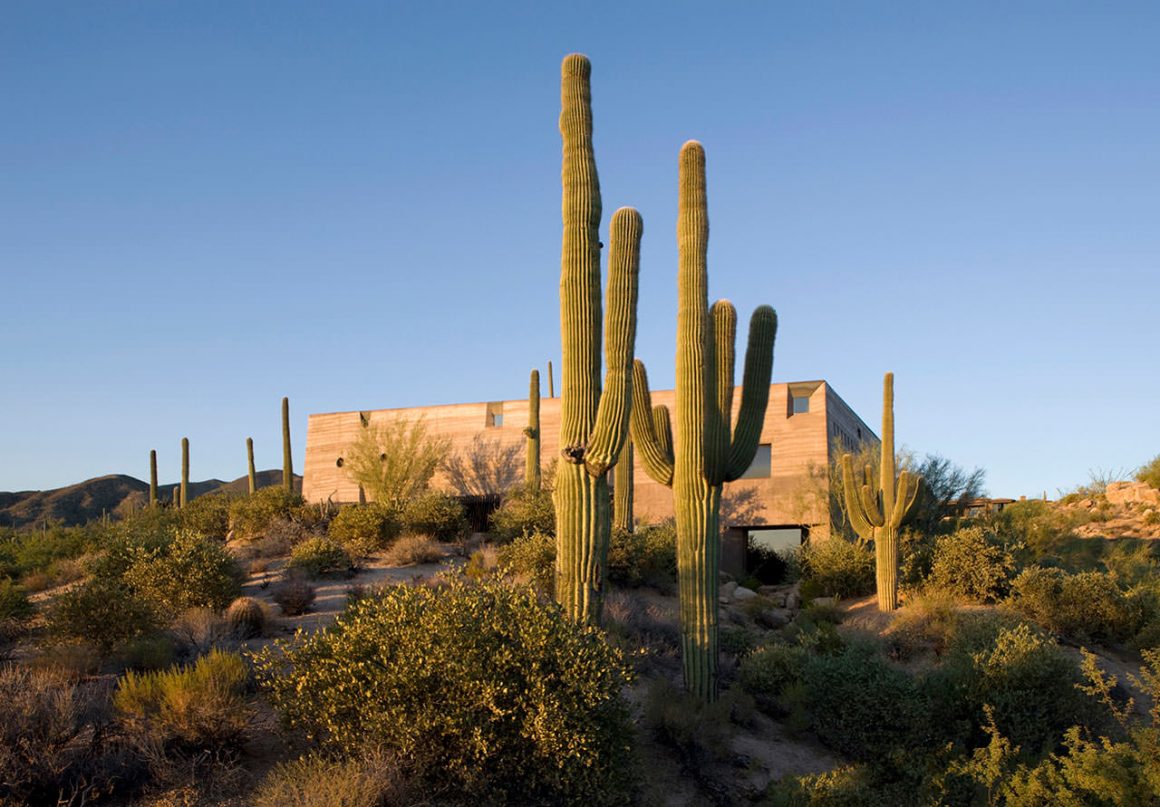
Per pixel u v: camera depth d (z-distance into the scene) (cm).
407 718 780
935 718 1178
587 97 1137
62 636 1084
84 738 763
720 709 1155
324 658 862
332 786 684
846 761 1162
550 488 2664
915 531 2408
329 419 3472
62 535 2383
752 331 1309
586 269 1093
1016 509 2995
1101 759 754
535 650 834
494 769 783
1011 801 781
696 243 1246
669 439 1367
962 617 1698
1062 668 1216
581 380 1084
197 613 1265
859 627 1864
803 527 2827
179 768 750
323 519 2597
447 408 3312
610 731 833
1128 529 2856
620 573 1959
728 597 2172
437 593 930
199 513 2766
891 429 2017
